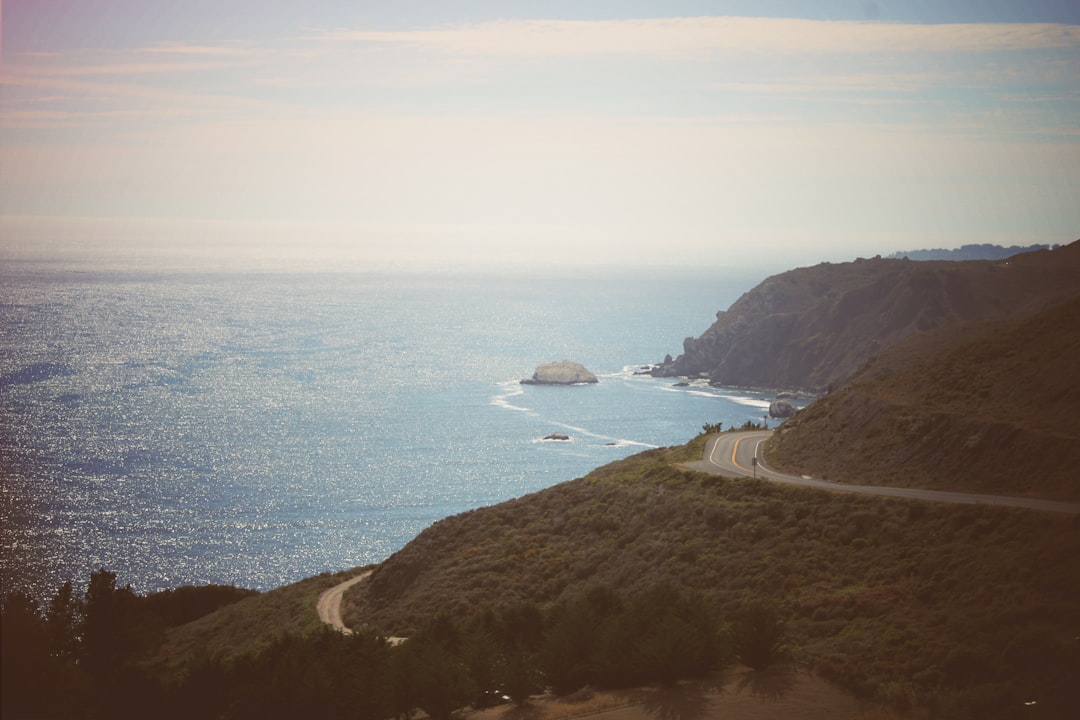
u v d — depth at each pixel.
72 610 48.34
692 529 52.16
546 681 33.94
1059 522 38.56
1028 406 55.28
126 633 47.88
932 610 35.00
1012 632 30.84
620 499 62.47
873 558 41.78
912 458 55.44
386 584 62.69
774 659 33.38
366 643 36.69
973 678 29.53
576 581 53.53
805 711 29.02
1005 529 39.62
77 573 103.81
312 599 64.31
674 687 32.22
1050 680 27.97
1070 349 59.81
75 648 46.66
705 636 33.69
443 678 31.61
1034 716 26.19
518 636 38.28
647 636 34.16
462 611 52.34
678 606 36.12
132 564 107.81
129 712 32.44
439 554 64.50
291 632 54.47
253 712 30.94
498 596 53.81
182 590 78.06
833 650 33.62
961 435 53.94
